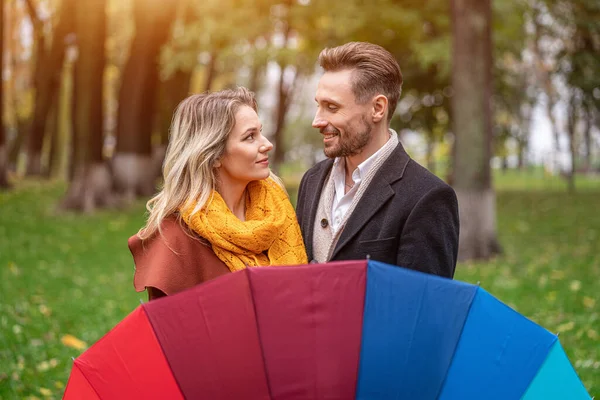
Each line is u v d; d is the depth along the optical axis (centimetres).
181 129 271
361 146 270
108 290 842
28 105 3800
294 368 206
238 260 257
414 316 209
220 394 207
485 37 1038
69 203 1680
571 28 2288
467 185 1052
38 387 485
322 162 311
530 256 1062
